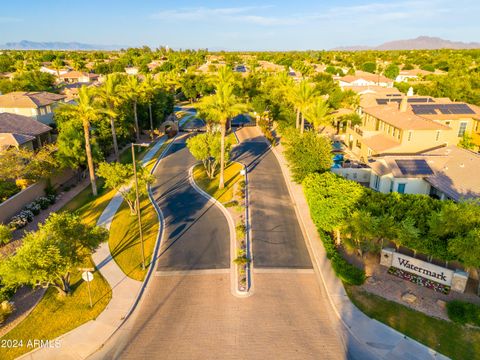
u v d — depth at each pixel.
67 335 20.94
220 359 19.27
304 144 40.19
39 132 51.03
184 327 21.58
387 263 27.33
